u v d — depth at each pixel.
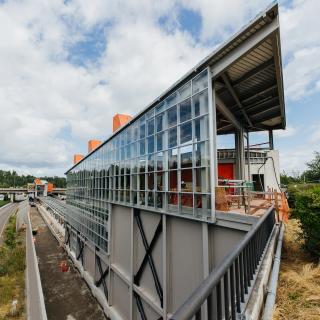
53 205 52.84
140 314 11.78
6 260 21.91
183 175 8.95
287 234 8.07
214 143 8.20
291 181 29.75
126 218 13.95
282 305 4.01
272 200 10.18
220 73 7.74
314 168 25.36
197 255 8.34
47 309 17.08
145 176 11.69
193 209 8.27
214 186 7.56
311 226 6.01
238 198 9.34
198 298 1.80
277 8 5.99
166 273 9.64
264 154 17.83
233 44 7.15
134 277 12.36
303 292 4.36
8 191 104.94
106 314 15.48
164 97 10.33
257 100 11.69
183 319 1.56
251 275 3.84
